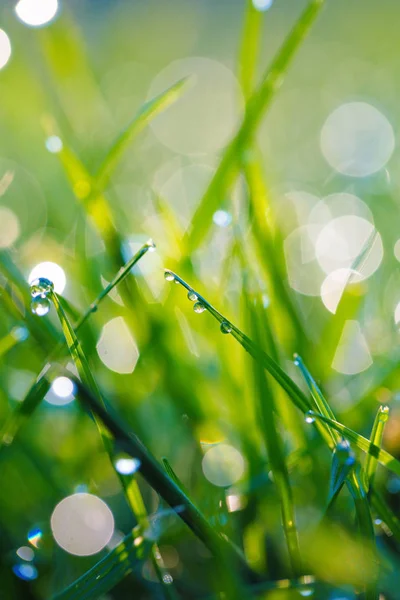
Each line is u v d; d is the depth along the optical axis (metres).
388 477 0.23
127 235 0.29
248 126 0.26
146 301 0.25
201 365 0.25
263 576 0.22
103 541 0.22
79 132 0.43
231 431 0.24
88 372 0.21
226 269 0.25
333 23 1.21
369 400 0.24
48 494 0.24
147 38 1.25
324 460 0.23
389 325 0.28
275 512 0.22
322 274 0.35
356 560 0.21
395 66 0.88
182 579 0.22
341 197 0.46
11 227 0.39
